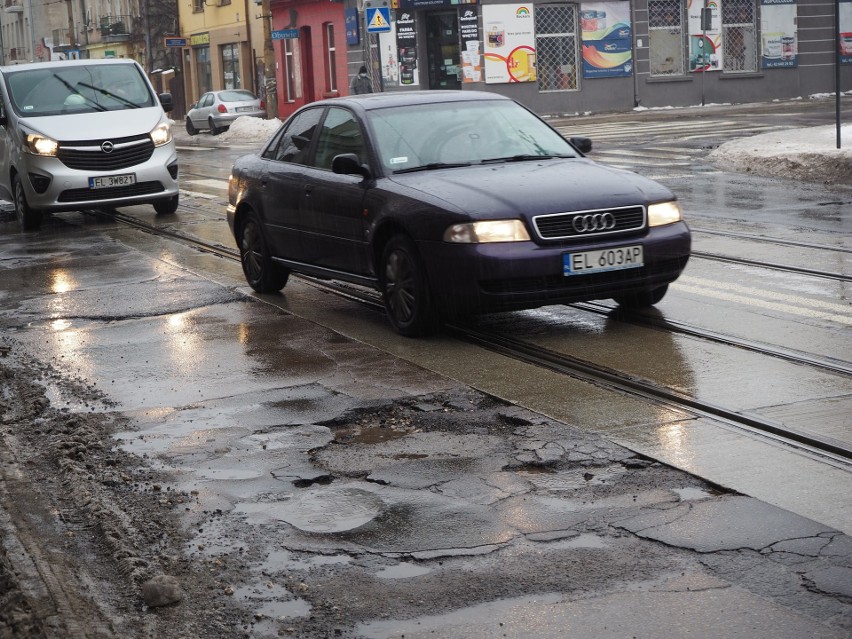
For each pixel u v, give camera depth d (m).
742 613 4.01
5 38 92.62
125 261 13.41
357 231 9.13
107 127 17.12
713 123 31.03
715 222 13.84
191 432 6.55
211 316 9.93
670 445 5.86
